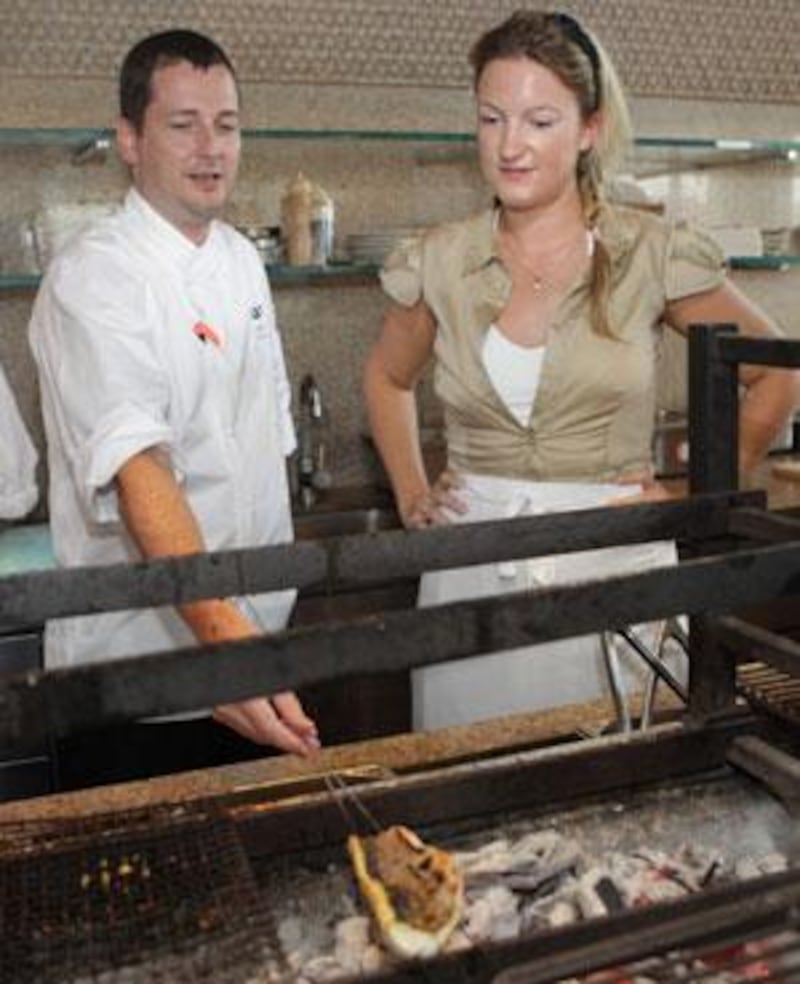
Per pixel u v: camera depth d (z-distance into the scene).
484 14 3.12
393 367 2.12
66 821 1.07
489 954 0.81
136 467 1.56
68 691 0.70
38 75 2.75
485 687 1.94
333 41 2.99
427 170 3.13
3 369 2.82
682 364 3.39
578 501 1.87
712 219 3.49
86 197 2.84
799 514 2.78
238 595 1.05
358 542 1.08
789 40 3.49
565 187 1.78
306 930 1.01
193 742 2.06
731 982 0.85
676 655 1.71
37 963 0.86
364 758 1.35
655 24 3.30
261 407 2.04
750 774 1.16
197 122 1.78
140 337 1.69
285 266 2.75
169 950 0.87
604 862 1.11
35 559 2.49
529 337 1.83
